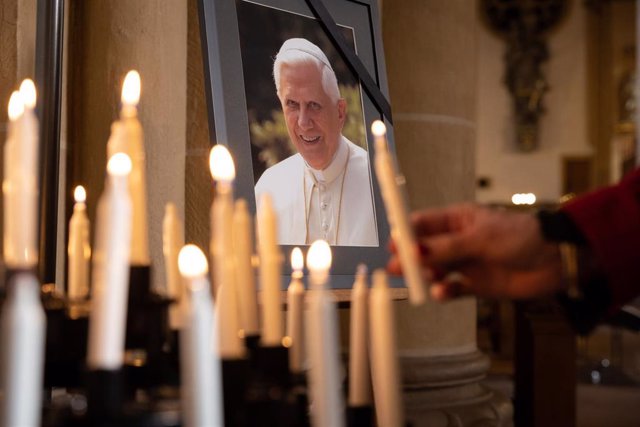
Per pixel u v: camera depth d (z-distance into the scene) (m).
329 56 2.82
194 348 0.67
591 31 19.02
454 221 1.22
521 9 19.06
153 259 2.84
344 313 3.93
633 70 18.77
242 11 2.60
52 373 1.08
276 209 2.56
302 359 1.13
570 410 3.64
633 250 1.19
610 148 18.86
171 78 2.91
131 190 1.09
